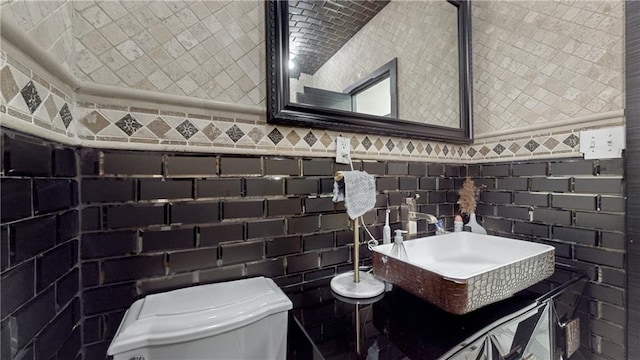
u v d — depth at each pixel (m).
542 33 1.08
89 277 0.63
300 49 0.93
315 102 0.95
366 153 1.07
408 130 1.14
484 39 1.29
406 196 1.17
